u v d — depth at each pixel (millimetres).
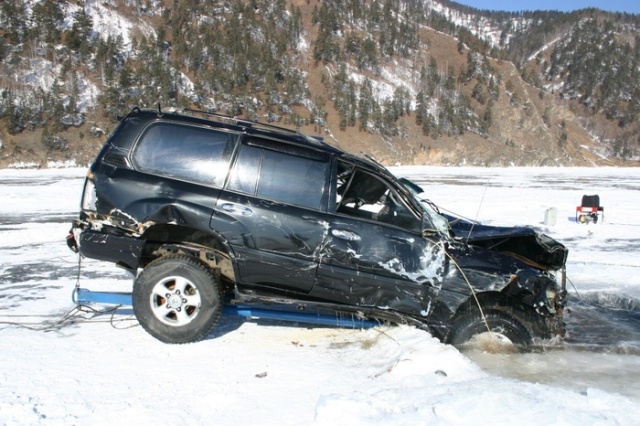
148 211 4902
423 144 91250
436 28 138000
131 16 100562
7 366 4453
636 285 8156
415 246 5020
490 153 94438
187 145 5145
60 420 3619
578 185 33406
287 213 4973
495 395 3668
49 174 39719
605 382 4590
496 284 4969
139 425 3605
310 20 118875
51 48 82938
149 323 4992
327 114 92938
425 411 3535
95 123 72750
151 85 81688
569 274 8836
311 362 4734
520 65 199625
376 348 5043
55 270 8352
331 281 4996
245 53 97438
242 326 5641
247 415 3770
